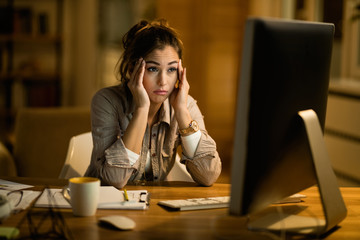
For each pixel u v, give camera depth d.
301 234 1.12
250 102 0.95
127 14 5.48
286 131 1.07
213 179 1.58
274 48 0.98
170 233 1.11
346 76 4.25
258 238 1.09
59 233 1.08
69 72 5.45
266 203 1.07
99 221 1.16
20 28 4.96
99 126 1.57
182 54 1.61
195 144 1.58
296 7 4.91
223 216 1.24
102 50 5.43
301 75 1.09
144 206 1.28
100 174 1.50
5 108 5.06
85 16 5.34
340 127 3.70
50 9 5.24
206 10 5.56
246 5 5.58
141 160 1.68
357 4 4.06
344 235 1.13
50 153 2.31
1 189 1.42
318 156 1.12
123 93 1.63
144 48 1.52
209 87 5.67
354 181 3.54
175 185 1.58
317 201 1.42
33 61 5.09
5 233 1.04
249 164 0.97
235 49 5.68
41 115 2.32
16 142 2.32
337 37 4.34
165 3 5.49
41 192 1.32
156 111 1.67
